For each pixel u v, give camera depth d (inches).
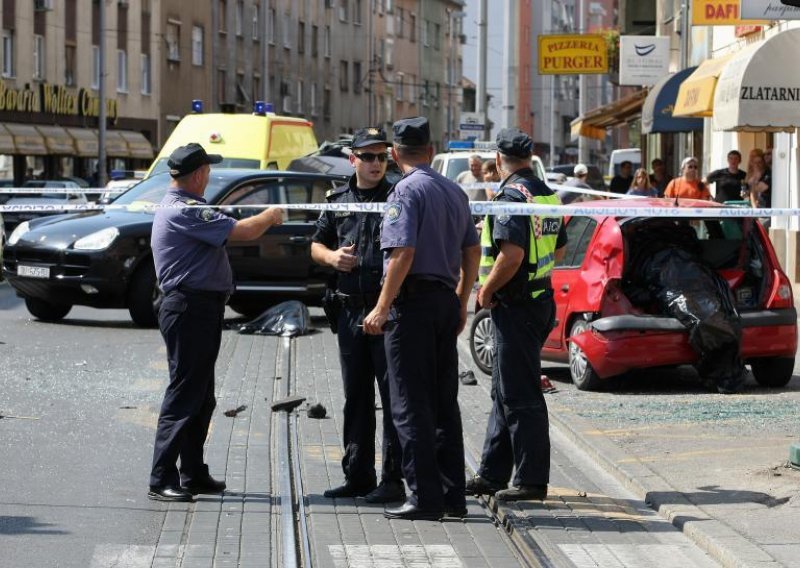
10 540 406.3
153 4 3565.5
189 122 1395.2
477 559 390.0
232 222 457.1
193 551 396.2
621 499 470.9
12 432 577.6
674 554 401.4
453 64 6274.6
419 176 430.9
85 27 3292.3
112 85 3390.7
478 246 443.2
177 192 468.8
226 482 489.4
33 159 3174.2
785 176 1396.4
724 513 436.5
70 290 981.2
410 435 430.6
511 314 456.8
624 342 688.4
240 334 968.9
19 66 3024.1
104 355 831.1
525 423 458.9
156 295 989.8
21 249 997.2
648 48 1876.2
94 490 473.4
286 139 1409.9
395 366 430.9
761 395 692.7
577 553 400.2
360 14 5022.1
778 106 1208.8
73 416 618.5
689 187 1283.2
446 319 433.7
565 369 797.2
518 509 451.8
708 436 570.6
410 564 383.9
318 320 1071.0
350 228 455.5
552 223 460.1
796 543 398.9
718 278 698.8
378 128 457.7
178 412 460.8
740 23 1400.1
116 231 983.0
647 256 709.3
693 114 1446.9
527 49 6215.6
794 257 1315.2
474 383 740.7
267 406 657.0
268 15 4252.0
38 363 789.2
